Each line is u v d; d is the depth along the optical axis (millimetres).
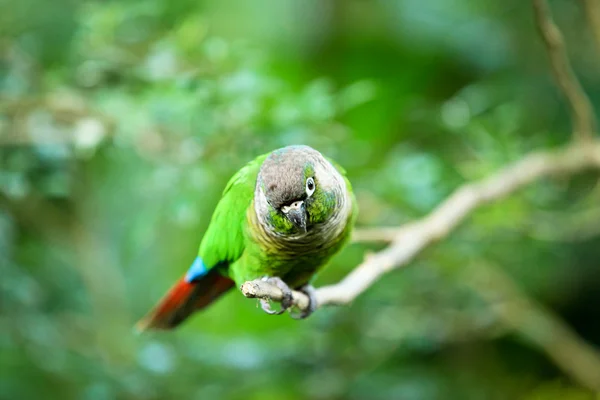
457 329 10547
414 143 10445
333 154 8172
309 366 9344
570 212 10070
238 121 7496
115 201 10102
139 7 8031
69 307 9789
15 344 8492
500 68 12766
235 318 12047
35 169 7602
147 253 10938
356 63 13117
